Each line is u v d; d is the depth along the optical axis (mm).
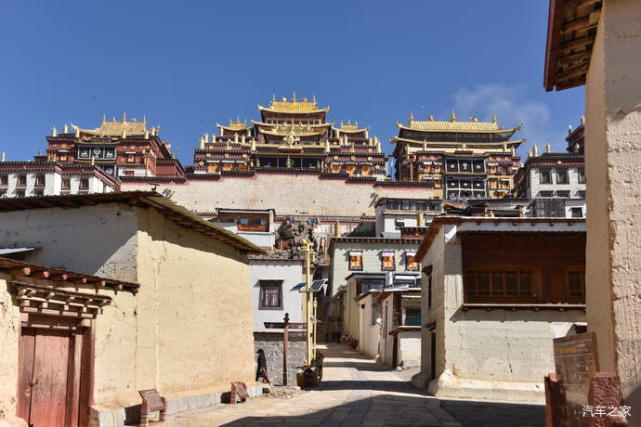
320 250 73188
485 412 16031
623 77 8281
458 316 21500
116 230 14742
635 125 8141
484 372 21000
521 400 20109
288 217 80062
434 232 23953
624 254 7875
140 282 14539
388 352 37781
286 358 26578
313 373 25422
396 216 69875
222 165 103000
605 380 6320
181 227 17094
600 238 8766
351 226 83938
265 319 30875
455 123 110625
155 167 102875
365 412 15758
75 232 15023
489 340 21234
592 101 9641
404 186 86562
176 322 16359
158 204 15141
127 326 14016
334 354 47438
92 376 12586
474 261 22250
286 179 86438
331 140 116750
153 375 15000
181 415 15078
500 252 22266
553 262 22234
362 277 52812
